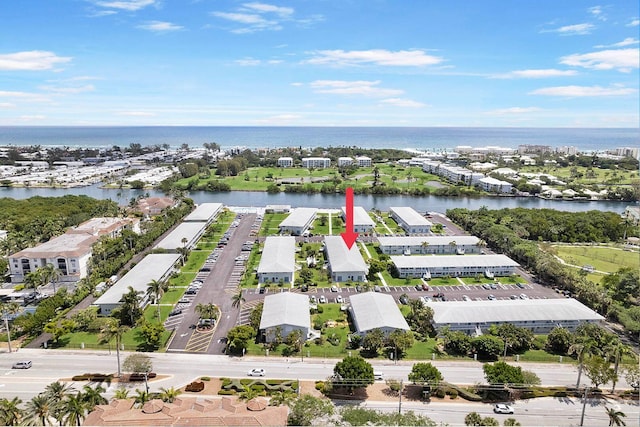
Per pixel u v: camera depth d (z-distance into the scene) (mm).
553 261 168000
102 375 104062
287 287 158375
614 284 154000
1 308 120250
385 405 94688
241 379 103062
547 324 129750
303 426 79500
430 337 125438
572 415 92562
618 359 103250
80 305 143625
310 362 111750
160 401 82875
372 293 139125
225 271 174125
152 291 137750
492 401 96875
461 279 169625
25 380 102875
